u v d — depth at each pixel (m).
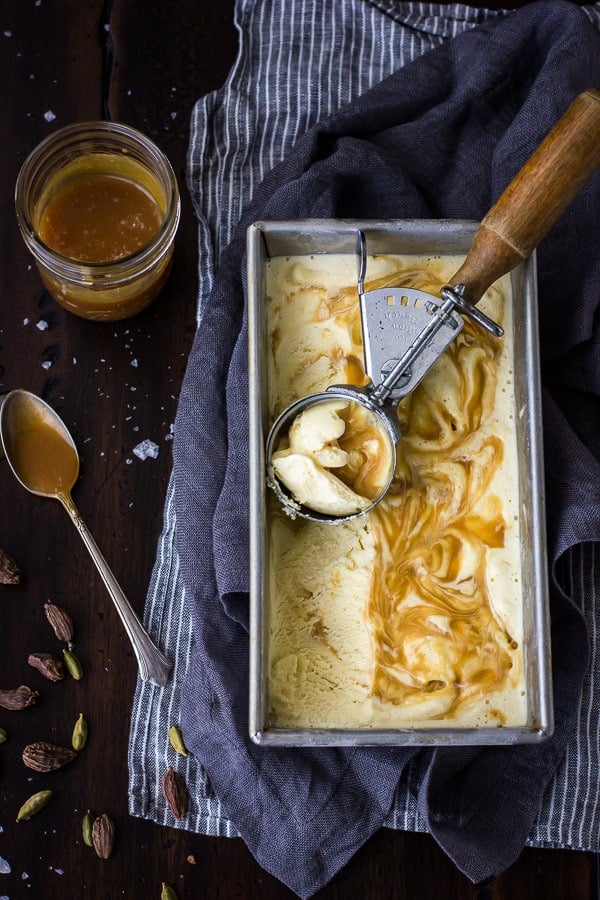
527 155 0.79
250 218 0.81
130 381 0.83
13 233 0.84
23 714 0.81
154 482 0.82
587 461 0.76
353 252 0.75
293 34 0.85
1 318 0.83
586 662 0.78
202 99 0.84
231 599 0.76
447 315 0.70
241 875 0.79
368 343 0.71
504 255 0.70
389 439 0.72
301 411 0.72
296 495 0.71
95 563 0.81
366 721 0.71
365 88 0.85
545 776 0.78
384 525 0.73
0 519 0.82
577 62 0.79
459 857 0.76
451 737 0.69
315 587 0.72
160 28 0.86
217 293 0.80
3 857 0.79
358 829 0.77
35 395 0.82
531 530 0.72
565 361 0.80
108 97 0.85
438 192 0.81
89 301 0.80
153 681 0.79
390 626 0.72
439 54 0.82
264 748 0.77
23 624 0.81
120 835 0.80
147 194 0.81
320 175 0.79
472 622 0.72
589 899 0.79
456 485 0.73
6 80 0.85
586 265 0.79
